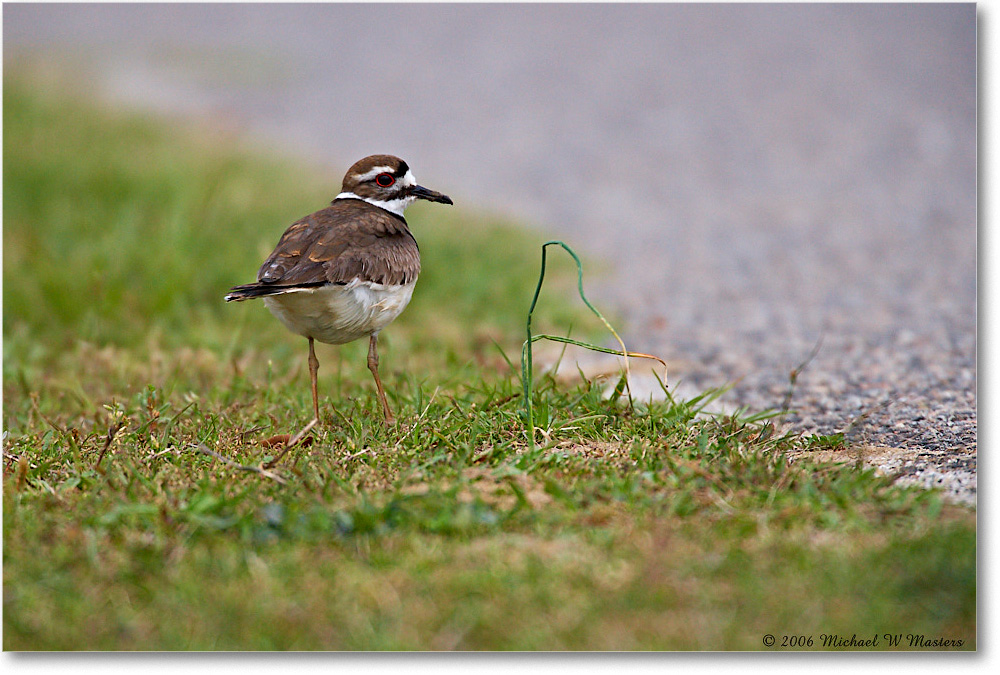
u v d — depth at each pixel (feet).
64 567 21.56
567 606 19.83
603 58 118.01
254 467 25.49
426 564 21.11
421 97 104.99
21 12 150.10
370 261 29.99
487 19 143.02
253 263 50.85
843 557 21.11
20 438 30.58
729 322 46.26
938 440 29.37
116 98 97.35
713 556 21.25
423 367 39.27
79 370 40.24
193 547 22.11
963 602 20.03
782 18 129.80
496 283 51.19
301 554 21.71
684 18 135.44
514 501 24.07
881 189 71.61
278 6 154.30
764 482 24.61
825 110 93.56
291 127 92.12
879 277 52.85
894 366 38.24
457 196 71.51
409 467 26.18
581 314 47.62
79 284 47.78
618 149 85.61
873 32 120.06
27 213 60.13
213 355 41.52
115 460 27.12
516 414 29.50
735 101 98.43
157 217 59.00
